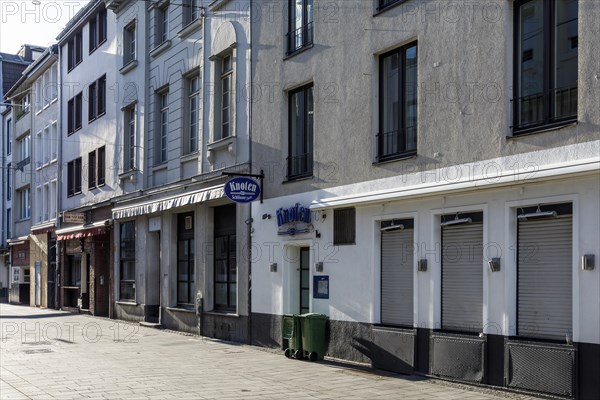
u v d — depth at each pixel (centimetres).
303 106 1580
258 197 1645
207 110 1931
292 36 1614
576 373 930
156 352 1606
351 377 1208
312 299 1483
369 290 1320
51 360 1478
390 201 1265
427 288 1189
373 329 1303
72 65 3195
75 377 1247
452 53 1152
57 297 3262
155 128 2289
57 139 3353
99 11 2828
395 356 1250
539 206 1004
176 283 2166
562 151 959
